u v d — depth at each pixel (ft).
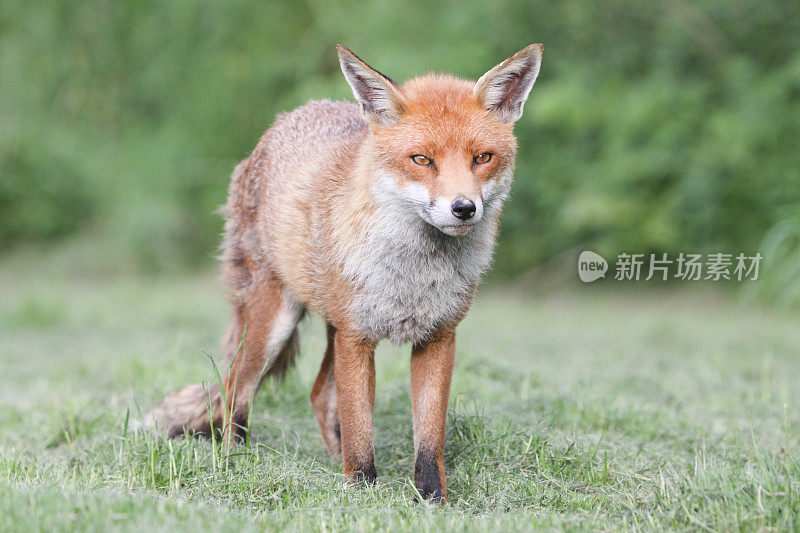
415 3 78.84
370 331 21.68
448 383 22.24
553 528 17.46
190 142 84.38
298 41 86.79
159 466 21.03
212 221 84.58
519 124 75.05
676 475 20.29
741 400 32.71
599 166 70.64
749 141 63.77
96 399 30.25
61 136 87.15
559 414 28.91
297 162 24.41
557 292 73.72
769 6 67.46
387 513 18.54
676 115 67.82
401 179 20.43
